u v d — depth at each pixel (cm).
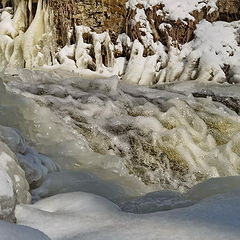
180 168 463
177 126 530
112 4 864
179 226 202
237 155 500
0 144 275
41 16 820
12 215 220
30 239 183
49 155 418
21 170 276
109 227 210
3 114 458
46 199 266
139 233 197
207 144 516
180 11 847
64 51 828
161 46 839
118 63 845
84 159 419
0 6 883
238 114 649
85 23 854
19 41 802
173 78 802
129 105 571
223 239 186
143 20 852
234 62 796
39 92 565
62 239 202
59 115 498
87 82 629
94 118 512
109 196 334
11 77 672
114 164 413
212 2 866
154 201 302
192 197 314
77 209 244
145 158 471
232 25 852
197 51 807
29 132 450
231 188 313
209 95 685
